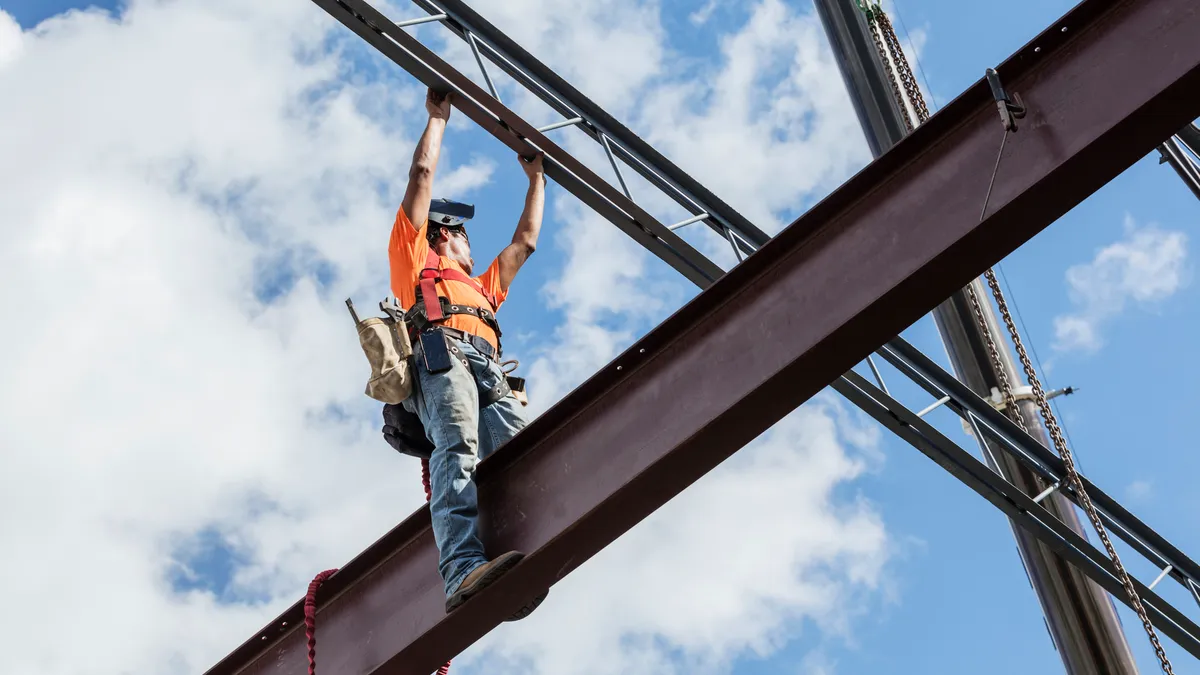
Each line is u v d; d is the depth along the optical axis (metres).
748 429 6.21
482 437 6.79
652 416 6.28
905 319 6.00
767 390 6.04
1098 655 11.51
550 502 6.35
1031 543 11.84
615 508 6.21
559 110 9.23
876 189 6.11
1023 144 5.80
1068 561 10.99
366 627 6.69
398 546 6.78
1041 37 5.84
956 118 6.00
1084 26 5.84
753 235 9.62
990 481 10.16
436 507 6.21
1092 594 11.65
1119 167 5.73
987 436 10.41
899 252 5.93
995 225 5.75
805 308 6.09
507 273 7.37
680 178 9.50
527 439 6.54
